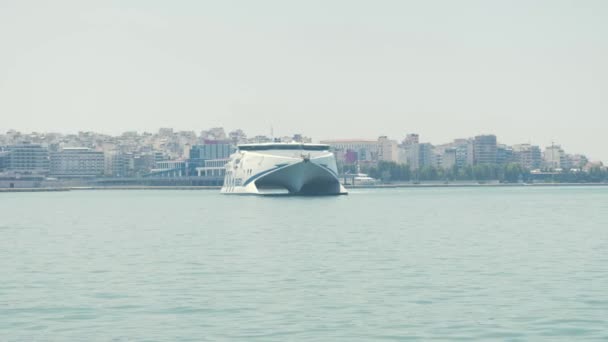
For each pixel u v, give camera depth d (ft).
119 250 300.61
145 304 177.58
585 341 140.26
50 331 151.33
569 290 191.83
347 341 141.79
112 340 143.84
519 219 496.23
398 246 307.17
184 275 224.12
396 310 168.35
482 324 153.89
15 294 192.95
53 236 378.32
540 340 141.18
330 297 184.85
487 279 212.02
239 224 450.30
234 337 145.38
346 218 504.02
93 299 184.65
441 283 205.57
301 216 525.34
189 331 150.41
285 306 173.78
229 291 194.59
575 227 415.23
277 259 262.47
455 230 395.14
